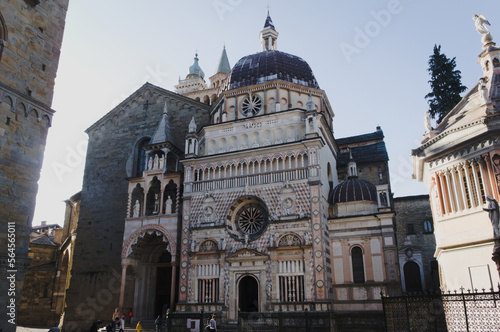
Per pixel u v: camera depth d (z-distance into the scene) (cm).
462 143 2795
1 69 2236
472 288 2488
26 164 2317
